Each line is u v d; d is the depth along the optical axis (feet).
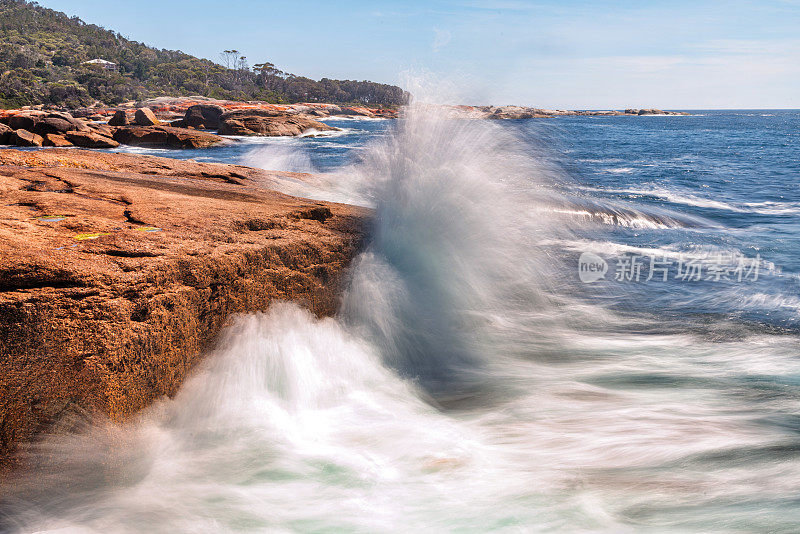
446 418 12.89
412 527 8.87
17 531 8.79
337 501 9.56
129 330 9.89
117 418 9.62
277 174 29.91
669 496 9.66
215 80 540.93
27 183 16.69
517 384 14.75
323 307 15.56
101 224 13.11
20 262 9.41
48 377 9.02
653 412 12.96
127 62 547.49
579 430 12.19
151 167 25.25
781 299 20.81
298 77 557.33
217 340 12.30
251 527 8.99
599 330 18.33
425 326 17.25
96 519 9.16
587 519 9.02
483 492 9.76
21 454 8.87
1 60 453.99
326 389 13.80
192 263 11.63
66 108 339.98
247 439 11.38
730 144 144.46
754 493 9.77
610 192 47.55
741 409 12.98
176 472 10.28
